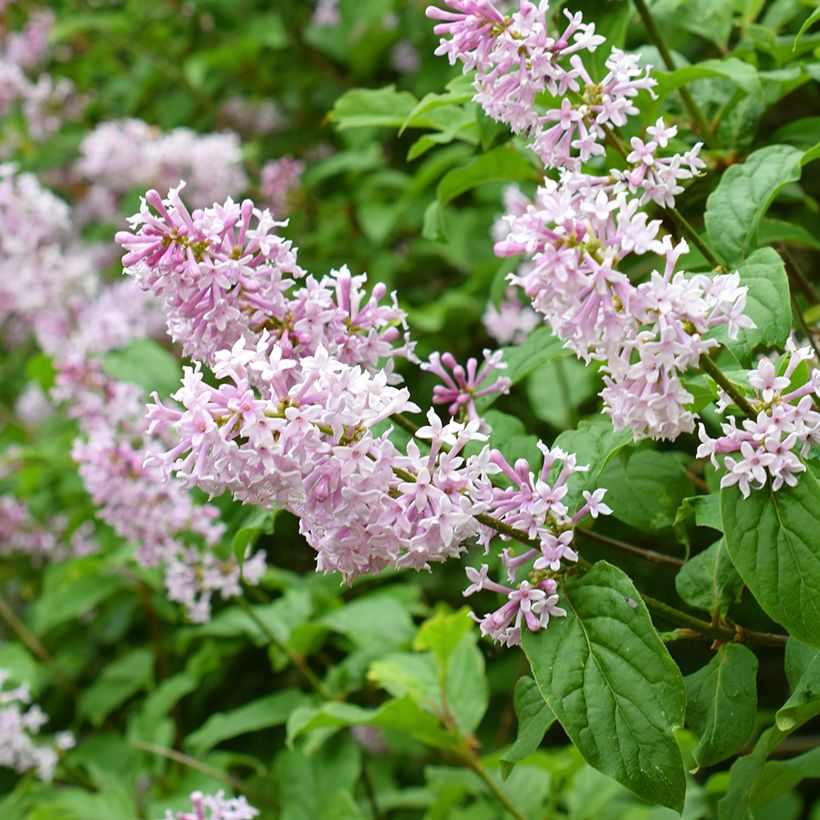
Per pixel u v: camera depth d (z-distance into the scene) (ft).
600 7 2.52
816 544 2.02
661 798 2.02
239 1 5.48
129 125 4.69
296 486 2.03
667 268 1.98
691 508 2.22
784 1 2.92
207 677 4.08
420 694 2.85
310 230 5.06
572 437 2.27
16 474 5.16
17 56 6.02
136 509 2.99
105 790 3.22
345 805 2.98
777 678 4.05
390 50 5.23
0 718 3.39
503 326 3.22
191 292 2.15
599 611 2.09
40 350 5.71
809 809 4.20
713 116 2.81
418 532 2.06
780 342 2.09
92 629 4.46
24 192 3.80
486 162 2.75
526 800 2.96
